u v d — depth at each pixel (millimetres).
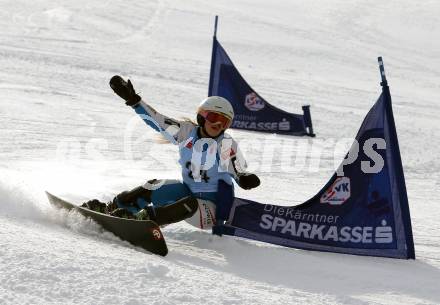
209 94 37219
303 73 71062
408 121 47250
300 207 13094
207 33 89562
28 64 51875
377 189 12992
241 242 12852
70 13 91688
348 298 9109
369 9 118812
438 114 53188
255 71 68375
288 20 108812
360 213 13016
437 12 115875
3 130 28031
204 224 12883
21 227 10195
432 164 30828
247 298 7801
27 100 37031
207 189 12867
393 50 92812
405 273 11781
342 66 78188
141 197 12820
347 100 55312
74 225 11594
